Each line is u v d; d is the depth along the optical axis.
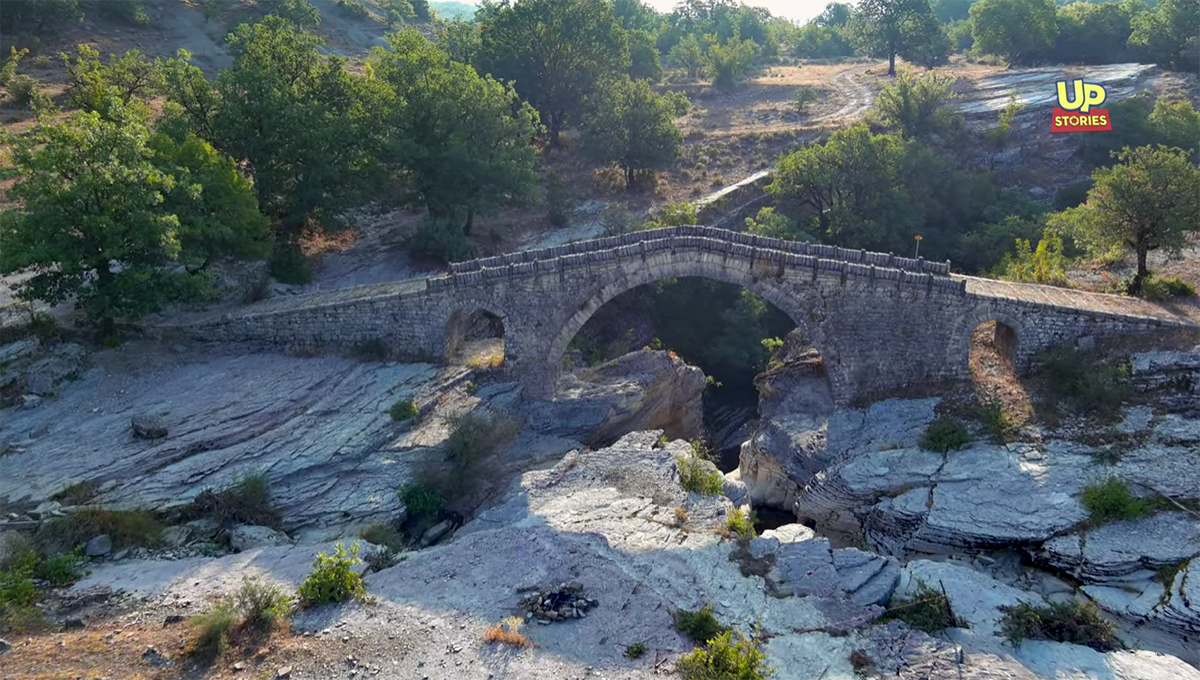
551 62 80.81
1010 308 38.50
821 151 68.44
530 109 64.31
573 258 40.50
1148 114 78.69
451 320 43.56
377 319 42.72
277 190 52.56
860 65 133.75
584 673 21.86
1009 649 25.06
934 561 29.98
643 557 28.89
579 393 43.25
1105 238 43.62
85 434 34.03
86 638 22.20
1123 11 109.44
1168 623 26.84
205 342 43.72
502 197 62.75
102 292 37.56
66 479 30.64
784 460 40.06
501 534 30.17
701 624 24.06
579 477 36.22
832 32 157.62
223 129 50.28
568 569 27.52
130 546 28.28
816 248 41.28
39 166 35.88
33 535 27.34
